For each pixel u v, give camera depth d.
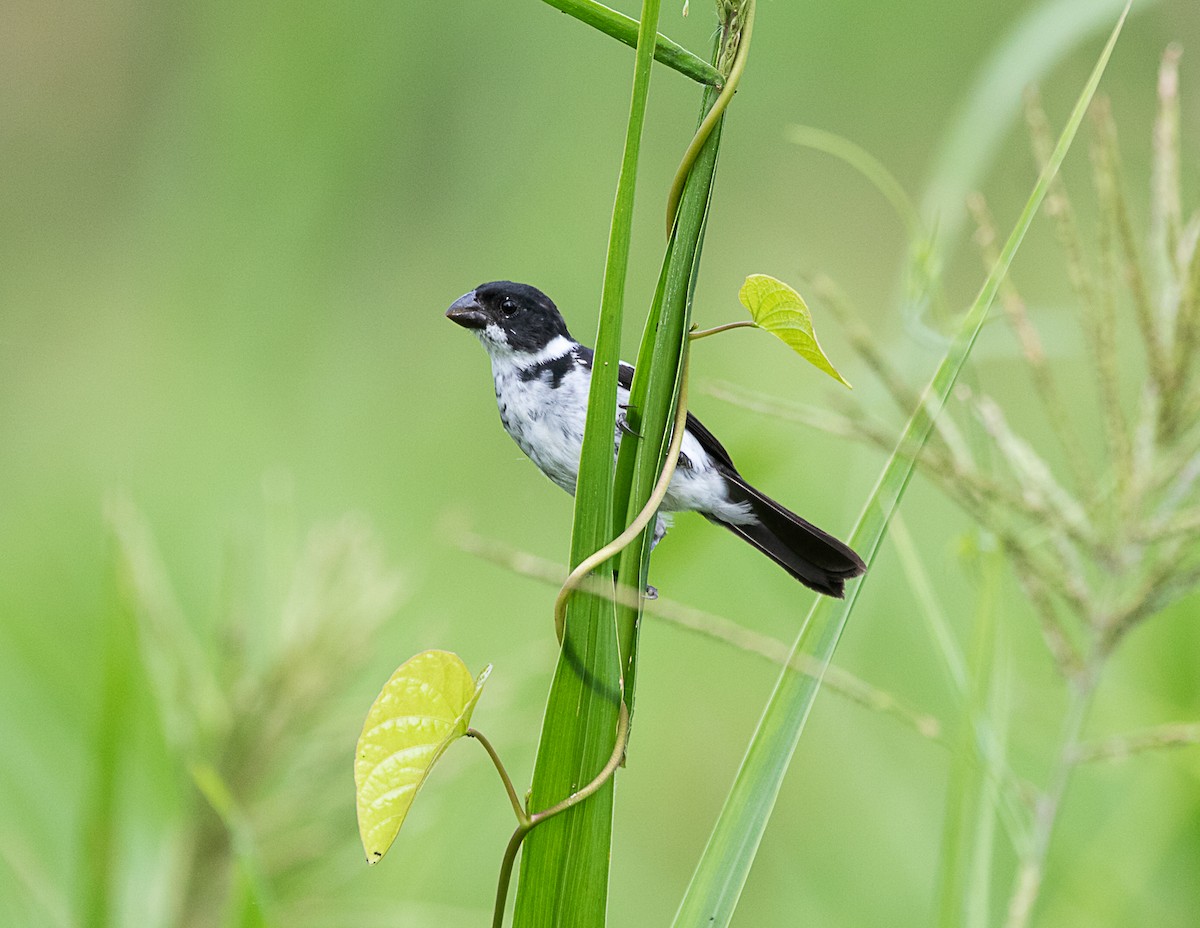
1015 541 6.56
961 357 5.38
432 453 15.66
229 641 7.09
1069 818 9.52
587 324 16.41
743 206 17.42
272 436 16.08
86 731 7.24
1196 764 8.18
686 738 11.38
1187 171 13.66
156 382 16.78
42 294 17.88
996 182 16.70
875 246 17.20
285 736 6.96
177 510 14.17
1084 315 6.67
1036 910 9.09
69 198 18.69
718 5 4.72
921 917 9.76
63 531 14.01
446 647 11.98
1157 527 6.49
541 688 8.17
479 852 10.34
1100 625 6.62
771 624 11.13
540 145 17.31
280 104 17.05
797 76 17.53
